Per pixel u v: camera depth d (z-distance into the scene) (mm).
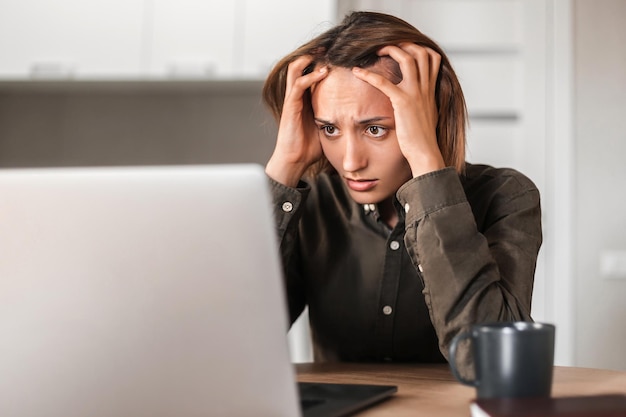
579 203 3049
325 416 771
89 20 2900
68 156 3219
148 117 3211
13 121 3244
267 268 699
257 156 3170
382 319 1387
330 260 1447
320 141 1305
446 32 3139
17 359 710
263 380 708
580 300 3016
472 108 3127
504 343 780
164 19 2893
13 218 700
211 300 694
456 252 1096
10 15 2918
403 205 1167
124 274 695
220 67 2871
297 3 2855
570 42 3090
